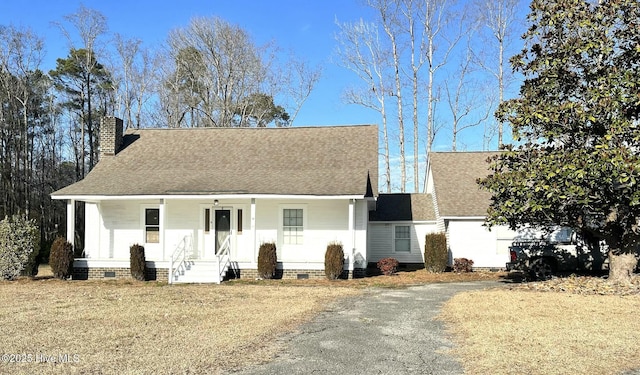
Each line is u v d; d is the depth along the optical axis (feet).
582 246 58.13
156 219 68.95
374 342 27.48
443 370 22.24
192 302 42.01
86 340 27.78
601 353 24.40
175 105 145.38
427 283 57.62
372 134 77.25
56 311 37.35
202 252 67.97
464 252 71.77
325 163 71.15
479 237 71.61
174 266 61.98
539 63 46.91
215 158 73.72
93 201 68.85
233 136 79.46
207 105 145.28
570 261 58.18
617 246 47.62
